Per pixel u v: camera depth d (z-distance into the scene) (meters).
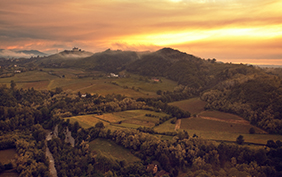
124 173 91.25
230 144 100.88
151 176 87.94
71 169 97.81
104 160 98.56
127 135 114.88
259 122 132.12
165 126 138.88
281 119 124.69
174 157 96.44
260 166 85.25
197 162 92.62
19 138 121.50
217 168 91.25
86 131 125.75
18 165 94.62
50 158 113.00
